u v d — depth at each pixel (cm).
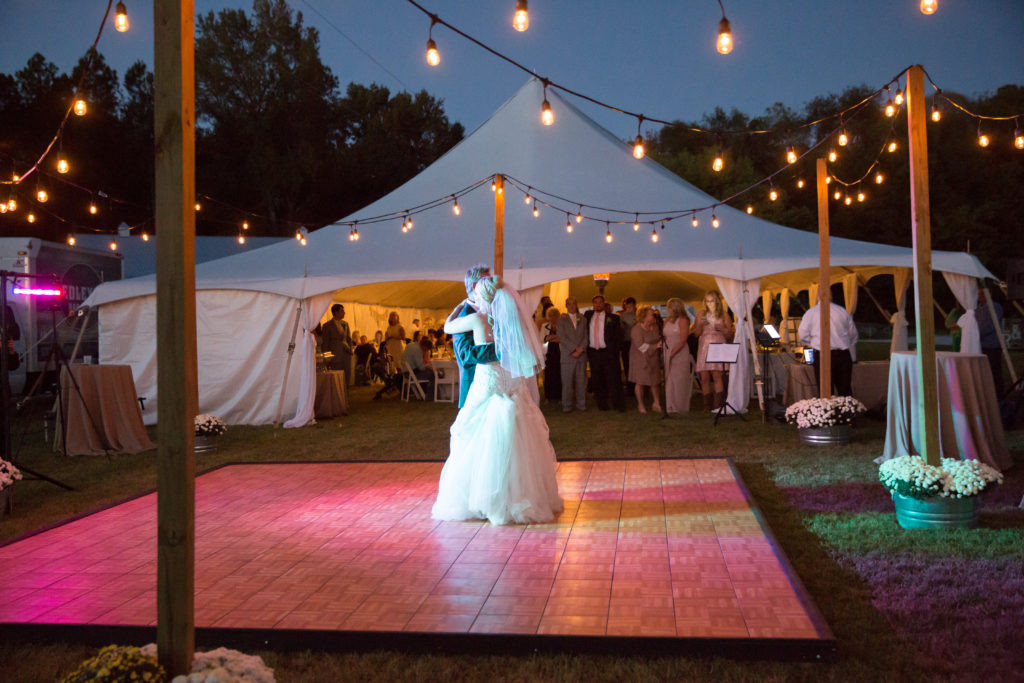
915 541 435
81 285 1411
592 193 1205
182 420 251
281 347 1066
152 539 488
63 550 466
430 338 1562
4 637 346
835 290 3300
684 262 1020
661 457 722
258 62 3334
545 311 1341
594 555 425
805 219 3014
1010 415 826
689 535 459
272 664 314
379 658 314
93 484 681
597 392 1104
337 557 436
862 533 456
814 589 366
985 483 448
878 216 3075
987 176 3105
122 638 341
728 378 1026
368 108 3478
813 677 284
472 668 302
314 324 1055
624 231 1127
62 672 312
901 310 1276
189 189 251
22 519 560
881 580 374
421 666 305
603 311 1098
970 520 457
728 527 473
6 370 626
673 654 304
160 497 252
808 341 914
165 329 250
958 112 3164
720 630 312
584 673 295
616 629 318
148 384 1086
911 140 493
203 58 3291
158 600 253
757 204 3008
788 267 998
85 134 2800
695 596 354
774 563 399
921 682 275
